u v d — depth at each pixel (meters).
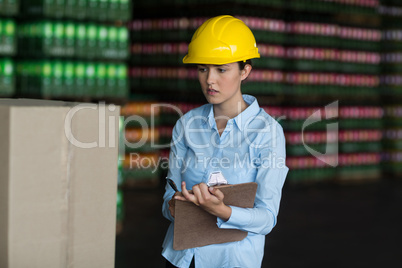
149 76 8.95
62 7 5.78
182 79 8.62
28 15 5.83
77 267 1.50
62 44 5.87
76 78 6.03
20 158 1.37
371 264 4.93
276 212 1.81
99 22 6.09
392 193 8.53
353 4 9.42
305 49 9.02
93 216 1.52
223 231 1.79
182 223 1.70
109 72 6.24
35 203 1.40
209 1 8.30
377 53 9.84
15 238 1.38
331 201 7.77
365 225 6.40
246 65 1.89
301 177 9.00
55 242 1.45
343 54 9.48
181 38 8.62
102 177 1.53
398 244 5.61
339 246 5.47
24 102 1.67
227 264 1.84
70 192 1.47
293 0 8.82
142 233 5.75
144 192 7.96
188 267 1.85
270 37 8.55
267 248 5.31
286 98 9.02
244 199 1.72
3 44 5.65
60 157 1.44
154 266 4.69
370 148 9.77
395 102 10.12
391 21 10.11
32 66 5.87
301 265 4.83
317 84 9.19
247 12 8.32
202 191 1.60
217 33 1.82
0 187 1.38
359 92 9.67
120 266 4.66
